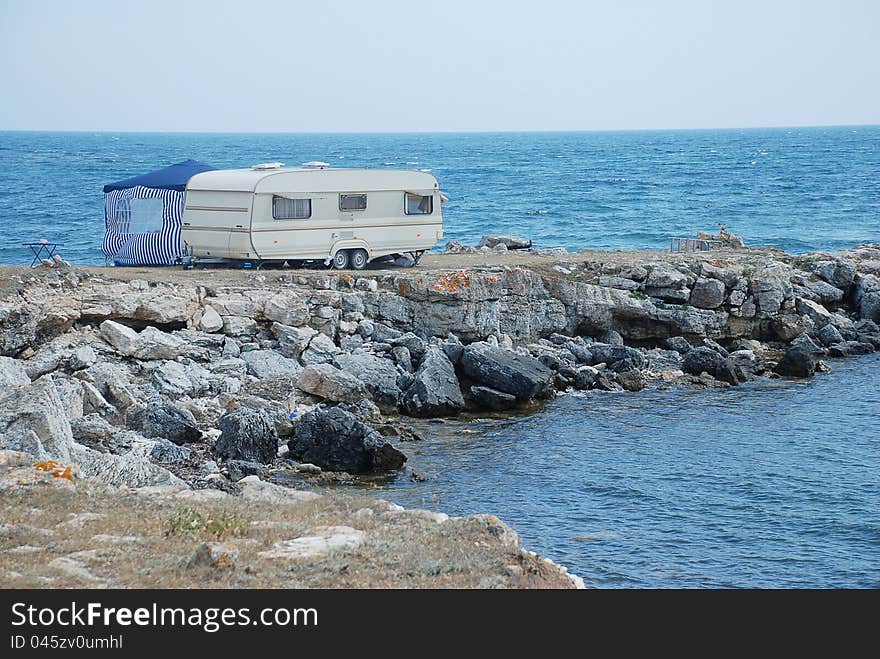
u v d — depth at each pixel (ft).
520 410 103.04
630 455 87.86
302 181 121.29
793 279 142.00
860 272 149.18
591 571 61.16
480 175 526.57
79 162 643.04
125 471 62.90
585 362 118.32
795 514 73.00
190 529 47.19
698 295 131.13
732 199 355.77
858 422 99.71
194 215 123.24
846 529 69.77
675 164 633.20
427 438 92.38
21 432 63.10
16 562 41.81
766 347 132.26
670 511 73.51
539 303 124.06
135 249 128.16
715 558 64.03
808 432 95.91
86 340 98.27
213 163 649.61
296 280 116.37
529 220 289.53
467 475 81.61
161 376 95.45
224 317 107.96
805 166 576.61
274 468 80.89
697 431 95.96
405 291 118.11
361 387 96.58
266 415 83.25
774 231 262.88
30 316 97.55
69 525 47.52
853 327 137.69
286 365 104.32
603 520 71.41
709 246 162.91
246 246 118.83
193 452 81.46
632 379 112.57
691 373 118.93
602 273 130.82
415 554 45.80
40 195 354.74
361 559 44.55
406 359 108.27
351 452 82.28
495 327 120.78
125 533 46.88
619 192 395.96
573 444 91.09
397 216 129.90
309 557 44.50
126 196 128.36
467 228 270.05
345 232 125.18
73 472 58.49
